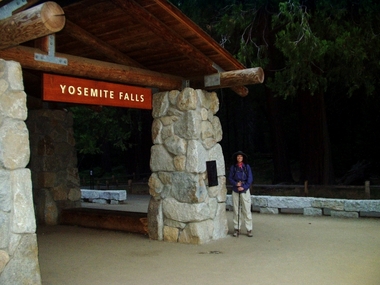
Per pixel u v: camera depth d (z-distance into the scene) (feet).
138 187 69.36
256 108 91.76
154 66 26.23
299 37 40.55
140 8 20.57
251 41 46.39
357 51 40.70
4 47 16.42
